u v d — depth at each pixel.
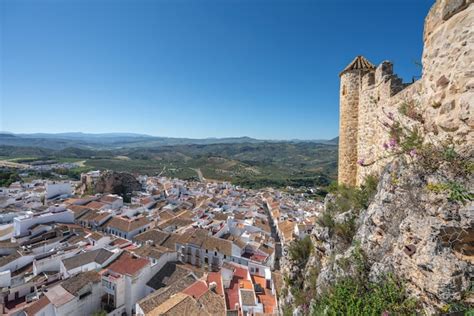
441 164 4.36
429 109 5.01
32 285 22.22
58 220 38.81
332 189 12.56
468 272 3.65
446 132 4.44
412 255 4.39
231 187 109.00
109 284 22.39
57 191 59.38
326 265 9.01
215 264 33.03
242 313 19.95
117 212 48.34
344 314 5.35
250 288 24.69
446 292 3.66
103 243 31.53
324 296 6.91
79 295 20.55
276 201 75.00
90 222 42.88
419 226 4.37
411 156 5.09
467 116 4.02
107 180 72.69
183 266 27.50
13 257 26.22
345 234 9.23
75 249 28.55
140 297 24.00
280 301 13.70
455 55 4.27
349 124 11.80
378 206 6.30
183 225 44.34
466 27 4.09
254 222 48.81
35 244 29.94
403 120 6.45
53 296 19.94
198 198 71.38
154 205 61.53
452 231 3.88
